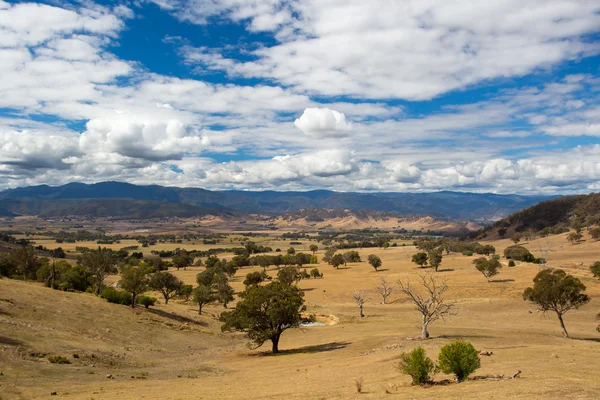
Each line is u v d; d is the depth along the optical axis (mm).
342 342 52531
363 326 69688
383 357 35031
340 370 31391
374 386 22672
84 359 37188
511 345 37906
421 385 21578
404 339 46219
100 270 92125
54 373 30359
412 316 81875
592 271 105375
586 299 50844
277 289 55000
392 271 159250
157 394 24484
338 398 19875
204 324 78125
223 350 57219
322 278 156250
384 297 106125
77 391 25125
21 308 51406
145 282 79312
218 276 123188
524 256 155875
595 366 23797
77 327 51094
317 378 28609
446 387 20000
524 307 82812
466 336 45875
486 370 23766
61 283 82875
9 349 34031
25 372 29078
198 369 40125
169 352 51438
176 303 109250
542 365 24375
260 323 52812
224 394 24234
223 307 109000
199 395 23984
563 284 51312
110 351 43469
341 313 92750
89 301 67062
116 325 57781
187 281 155375
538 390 16562
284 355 47938
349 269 181125
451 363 21688
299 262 199000
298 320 53812
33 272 110500
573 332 55875
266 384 27969
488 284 109438
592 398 14695
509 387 17750
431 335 48031
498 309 82750
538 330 57469
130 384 28984
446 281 119562
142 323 63000
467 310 83125
